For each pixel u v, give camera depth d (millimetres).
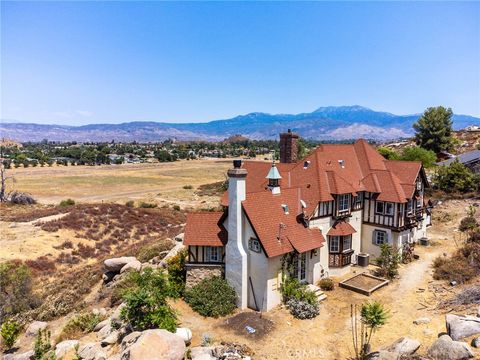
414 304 23031
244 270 24281
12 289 33531
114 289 31375
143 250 40719
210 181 133000
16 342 26344
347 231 29109
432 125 76750
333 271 29250
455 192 49094
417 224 33938
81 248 48906
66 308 31109
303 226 26750
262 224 24219
